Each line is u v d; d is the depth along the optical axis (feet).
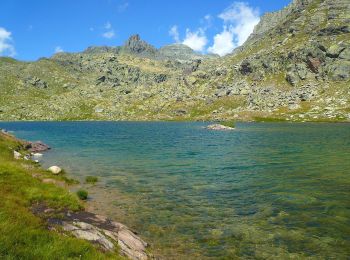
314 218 80.18
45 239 46.60
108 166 165.27
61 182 118.52
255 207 90.74
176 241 67.56
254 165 163.22
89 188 115.65
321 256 59.98
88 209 88.22
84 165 168.25
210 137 365.20
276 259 59.06
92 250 47.52
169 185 121.08
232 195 104.78
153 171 150.92
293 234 70.44
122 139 347.97
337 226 74.49
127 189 114.62
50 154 212.64
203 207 92.07
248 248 63.82
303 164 162.09
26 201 68.03
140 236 70.03
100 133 463.83
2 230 45.34
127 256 53.88
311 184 117.39
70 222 60.49
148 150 238.68
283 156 193.06
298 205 91.25
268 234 70.74
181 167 161.48
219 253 61.72
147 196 104.99
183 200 99.91
